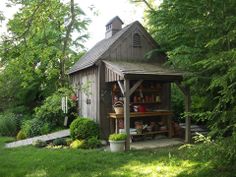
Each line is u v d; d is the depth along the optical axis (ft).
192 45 30.45
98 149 33.88
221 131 18.13
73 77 50.26
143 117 41.24
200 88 29.78
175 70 36.42
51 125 45.65
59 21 25.20
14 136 49.39
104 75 39.19
